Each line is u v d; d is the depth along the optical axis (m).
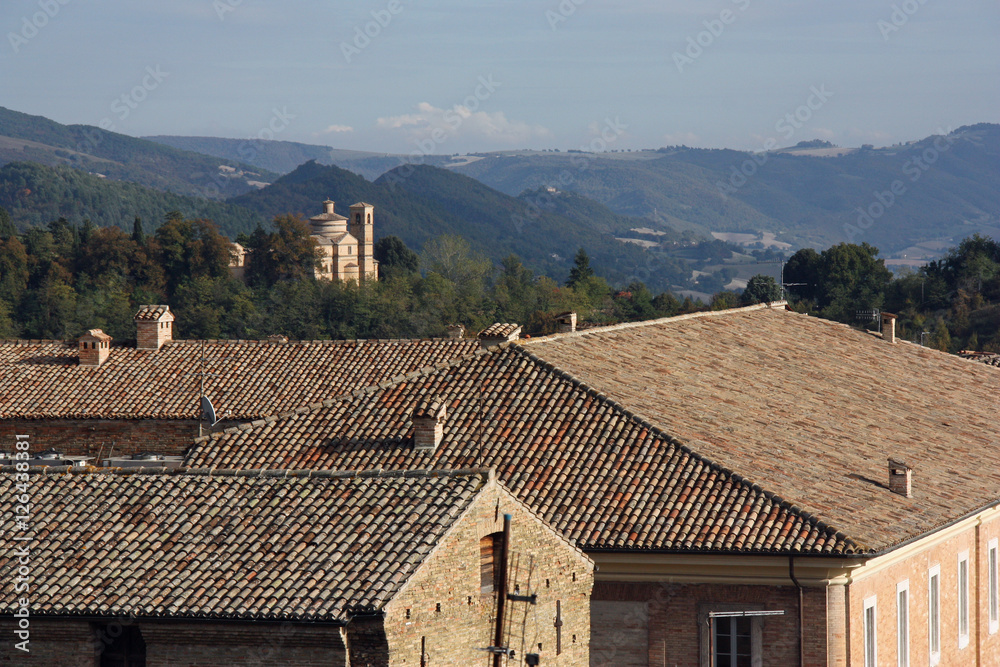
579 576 55.97
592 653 63.06
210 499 52.94
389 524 49.09
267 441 74.00
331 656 44.69
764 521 61.28
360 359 114.25
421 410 70.94
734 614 60.00
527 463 68.75
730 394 85.00
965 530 78.06
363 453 71.62
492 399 75.62
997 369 120.50
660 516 62.94
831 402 90.75
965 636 78.56
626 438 69.69
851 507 64.81
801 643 60.06
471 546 49.03
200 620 45.12
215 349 117.38
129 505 53.16
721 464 66.12
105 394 110.25
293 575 46.84
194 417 105.94
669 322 103.44
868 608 63.59
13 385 112.31
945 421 95.00
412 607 45.47
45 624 47.09
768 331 112.44
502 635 49.84
